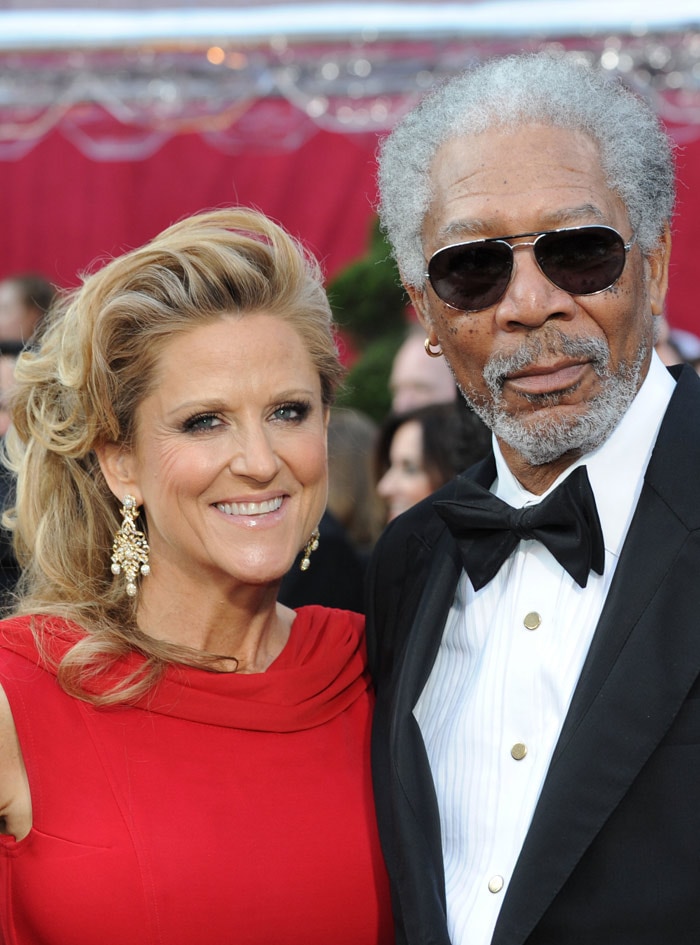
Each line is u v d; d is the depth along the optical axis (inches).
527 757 84.6
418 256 91.2
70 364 97.7
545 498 85.7
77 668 94.8
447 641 94.3
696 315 298.5
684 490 82.0
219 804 93.7
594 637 81.3
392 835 90.8
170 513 94.9
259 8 241.6
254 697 97.3
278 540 95.3
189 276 92.7
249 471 92.3
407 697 91.1
